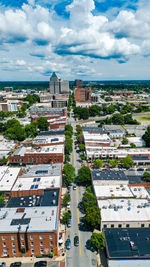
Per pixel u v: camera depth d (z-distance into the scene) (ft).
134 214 285.23
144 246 235.40
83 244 267.59
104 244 240.53
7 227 241.76
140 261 221.87
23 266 237.04
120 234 255.50
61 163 450.30
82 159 536.42
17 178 377.91
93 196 318.45
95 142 594.24
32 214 265.13
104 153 527.81
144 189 357.82
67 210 334.03
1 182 367.86
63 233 285.43
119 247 234.58
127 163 474.49
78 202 356.18
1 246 245.45
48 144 567.18
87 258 246.68
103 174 396.57
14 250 248.73
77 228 296.10
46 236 240.73
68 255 251.39
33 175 380.37
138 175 416.87
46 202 297.94
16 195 325.21
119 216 280.92
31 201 305.12
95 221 271.69
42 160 492.95
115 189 354.13
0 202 316.81
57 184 344.28
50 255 247.70
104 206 301.43
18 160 495.41
